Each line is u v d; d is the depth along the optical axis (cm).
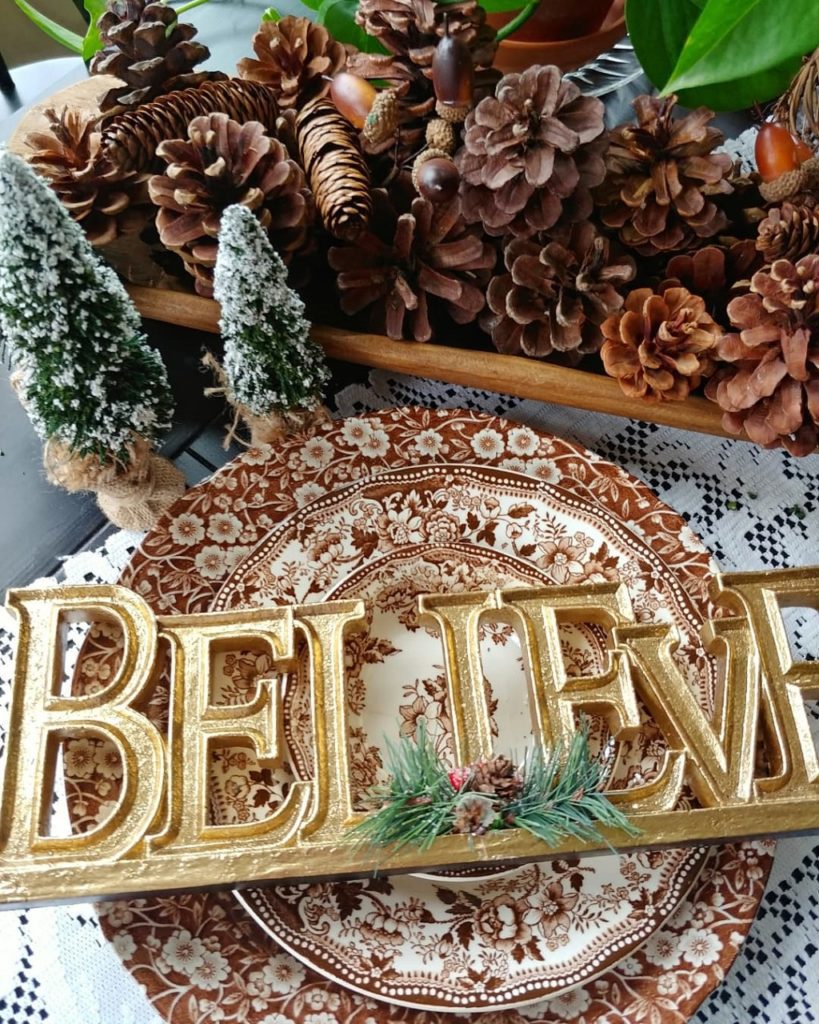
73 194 78
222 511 76
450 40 73
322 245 85
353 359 82
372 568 76
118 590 69
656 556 76
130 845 60
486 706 67
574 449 79
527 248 75
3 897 59
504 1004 61
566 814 61
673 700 67
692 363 73
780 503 83
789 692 68
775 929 68
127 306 70
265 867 60
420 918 65
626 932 64
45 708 65
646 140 74
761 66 63
